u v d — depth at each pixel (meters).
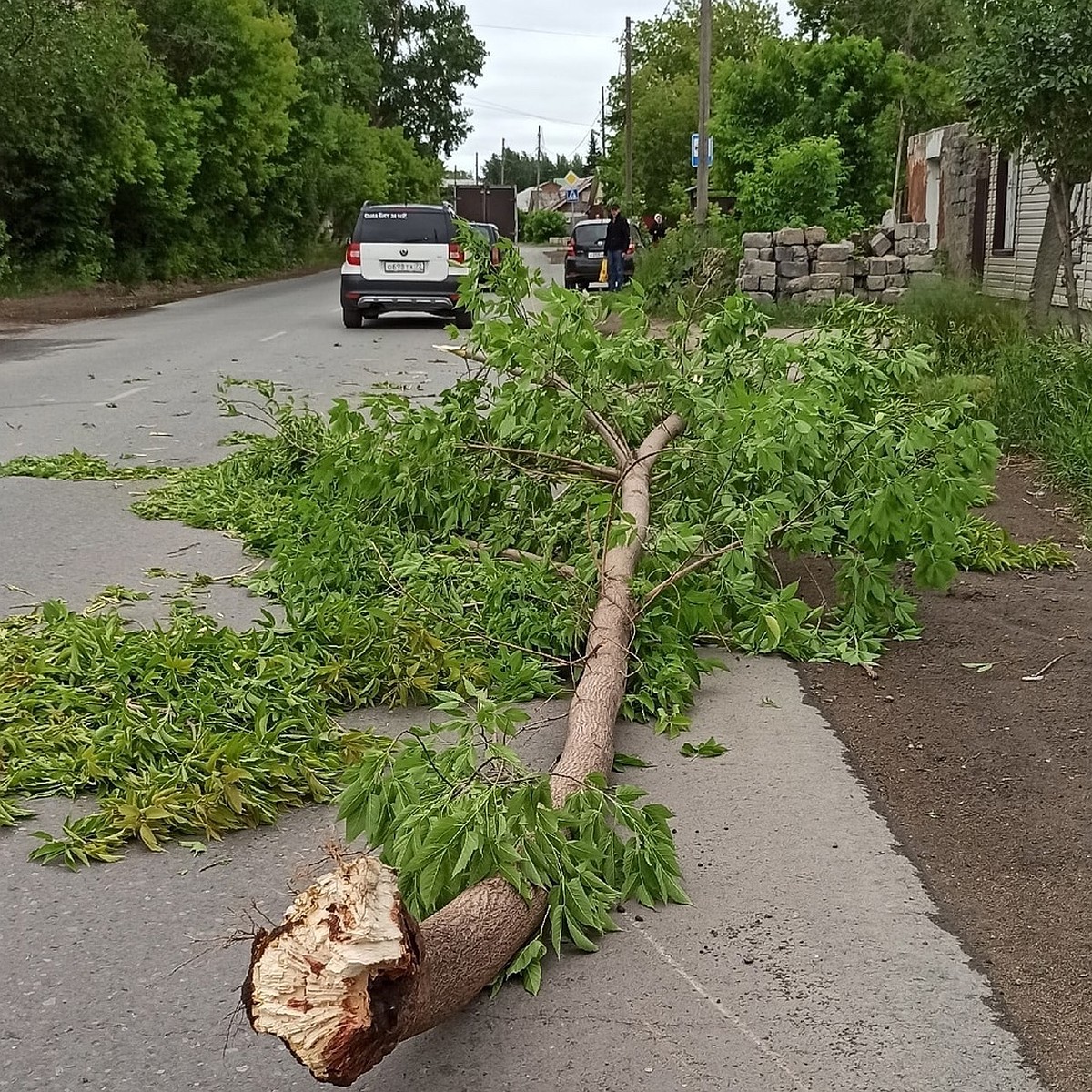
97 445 10.87
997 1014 3.26
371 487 6.93
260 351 18.34
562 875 3.58
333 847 2.86
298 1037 2.55
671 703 5.29
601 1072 3.03
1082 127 12.04
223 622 6.20
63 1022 3.21
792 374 7.49
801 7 49.22
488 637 5.54
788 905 3.79
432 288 22.39
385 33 74.94
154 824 4.18
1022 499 9.26
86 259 31.02
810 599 7.01
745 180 25.72
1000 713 5.30
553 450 6.72
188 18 37.16
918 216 30.14
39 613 6.13
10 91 26.41
